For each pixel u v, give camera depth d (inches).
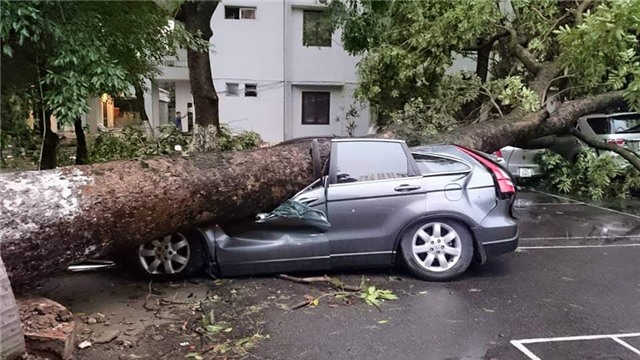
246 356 125.7
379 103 429.7
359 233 183.5
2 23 157.4
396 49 378.3
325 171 193.8
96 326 141.8
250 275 188.5
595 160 371.6
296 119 769.6
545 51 353.7
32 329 118.4
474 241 184.1
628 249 234.5
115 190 149.4
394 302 163.3
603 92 355.9
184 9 376.2
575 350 129.3
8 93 207.3
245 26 733.3
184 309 156.9
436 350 129.3
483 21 330.3
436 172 189.3
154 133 453.1
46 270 137.5
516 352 128.1
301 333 139.6
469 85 371.9
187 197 167.8
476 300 165.3
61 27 174.9
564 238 257.4
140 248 181.8
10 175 139.3
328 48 754.2
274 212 187.3
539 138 343.9
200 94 414.9
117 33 200.7
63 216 135.8
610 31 249.4
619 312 155.3
